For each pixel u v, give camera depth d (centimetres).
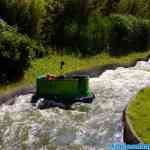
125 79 3191
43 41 3891
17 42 3070
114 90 2817
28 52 3144
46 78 2648
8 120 2211
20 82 2994
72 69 3578
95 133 2028
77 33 4178
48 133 2033
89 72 3512
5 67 2966
